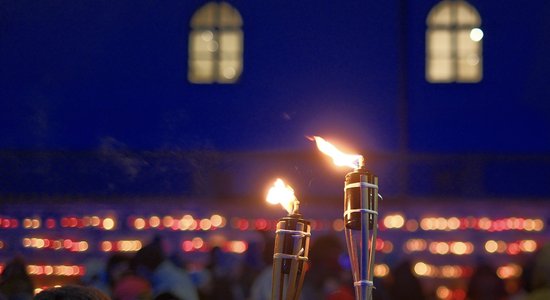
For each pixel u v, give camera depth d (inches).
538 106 1003.3
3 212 894.4
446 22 1007.6
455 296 872.9
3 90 964.6
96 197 896.9
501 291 494.9
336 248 371.9
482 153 952.3
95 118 960.3
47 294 117.5
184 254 885.2
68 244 889.5
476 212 919.0
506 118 995.9
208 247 885.8
